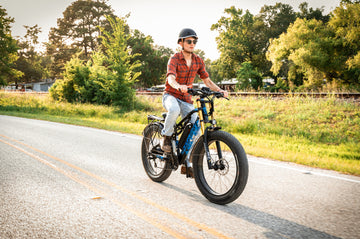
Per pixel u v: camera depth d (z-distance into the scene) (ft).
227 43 172.14
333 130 33.94
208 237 8.65
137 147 25.09
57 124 43.96
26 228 9.14
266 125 38.22
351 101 40.52
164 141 13.55
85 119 54.90
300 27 118.32
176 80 13.67
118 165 18.13
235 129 38.01
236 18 172.96
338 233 8.95
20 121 47.16
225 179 13.96
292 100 46.32
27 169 16.74
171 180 15.16
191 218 10.11
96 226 9.34
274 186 14.08
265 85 173.27
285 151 24.67
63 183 14.08
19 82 312.29
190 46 12.92
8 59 133.80
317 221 9.89
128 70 69.56
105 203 11.45
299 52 109.60
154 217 10.15
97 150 23.17
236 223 9.70
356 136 31.91
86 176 15.43
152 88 214.48
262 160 20.44
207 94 12.13
